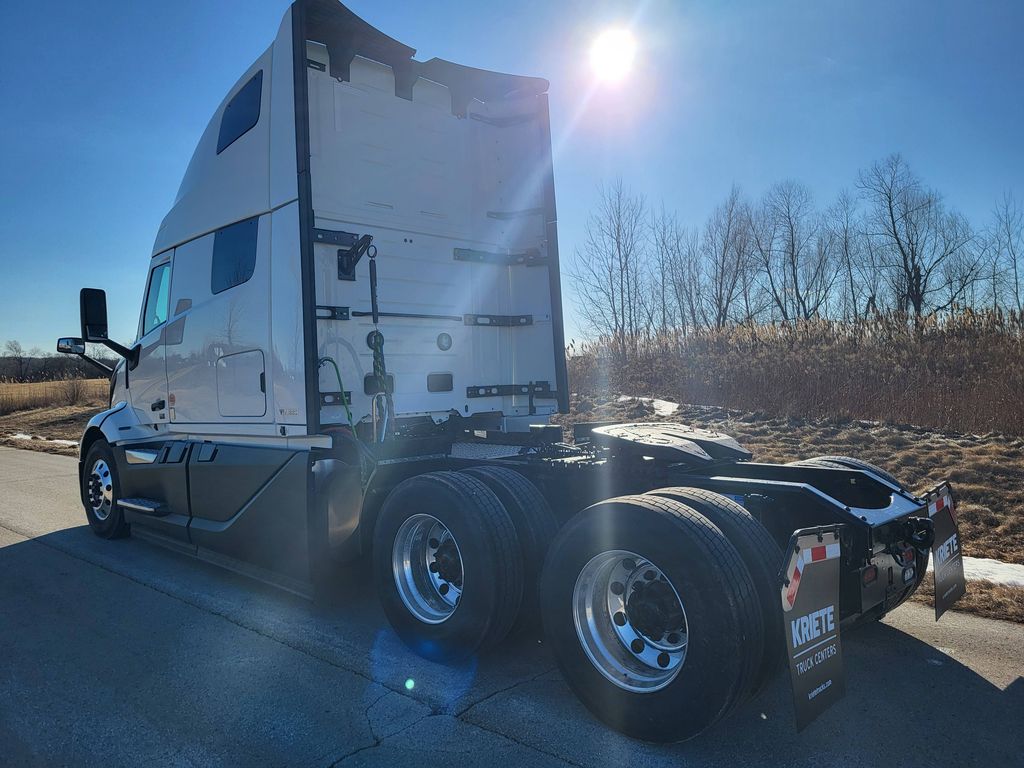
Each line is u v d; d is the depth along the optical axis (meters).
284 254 4.79
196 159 5.97
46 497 9.67
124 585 5.46
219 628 4.51
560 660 3.34
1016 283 26.70
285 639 4.31
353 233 5.02
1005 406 10.56
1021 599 4.67
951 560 4.11
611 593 3.31
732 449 4.70
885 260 31.95
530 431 5.60
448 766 2.89
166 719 3.32
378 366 4.80
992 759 2.90
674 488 3.41
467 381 5.68
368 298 5.05
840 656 2.98
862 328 17.22
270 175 4.92
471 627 3.62
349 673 3.81
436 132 5.61
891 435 10.41
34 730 3.24
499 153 6.02
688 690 2.86
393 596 4.05
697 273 28.58
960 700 3.41
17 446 17.20
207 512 5.47
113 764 2.95
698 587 2.84
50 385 31.53
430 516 3.86
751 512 3.64
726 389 14.56
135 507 6.27
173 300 6.14
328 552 4.47
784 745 3.02
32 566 6.04
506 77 5.70
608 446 4.51
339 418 4.79
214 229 5.55
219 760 2.96
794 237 32.16
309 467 4.48
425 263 5.44
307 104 4.61
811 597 2.84
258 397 5.05
